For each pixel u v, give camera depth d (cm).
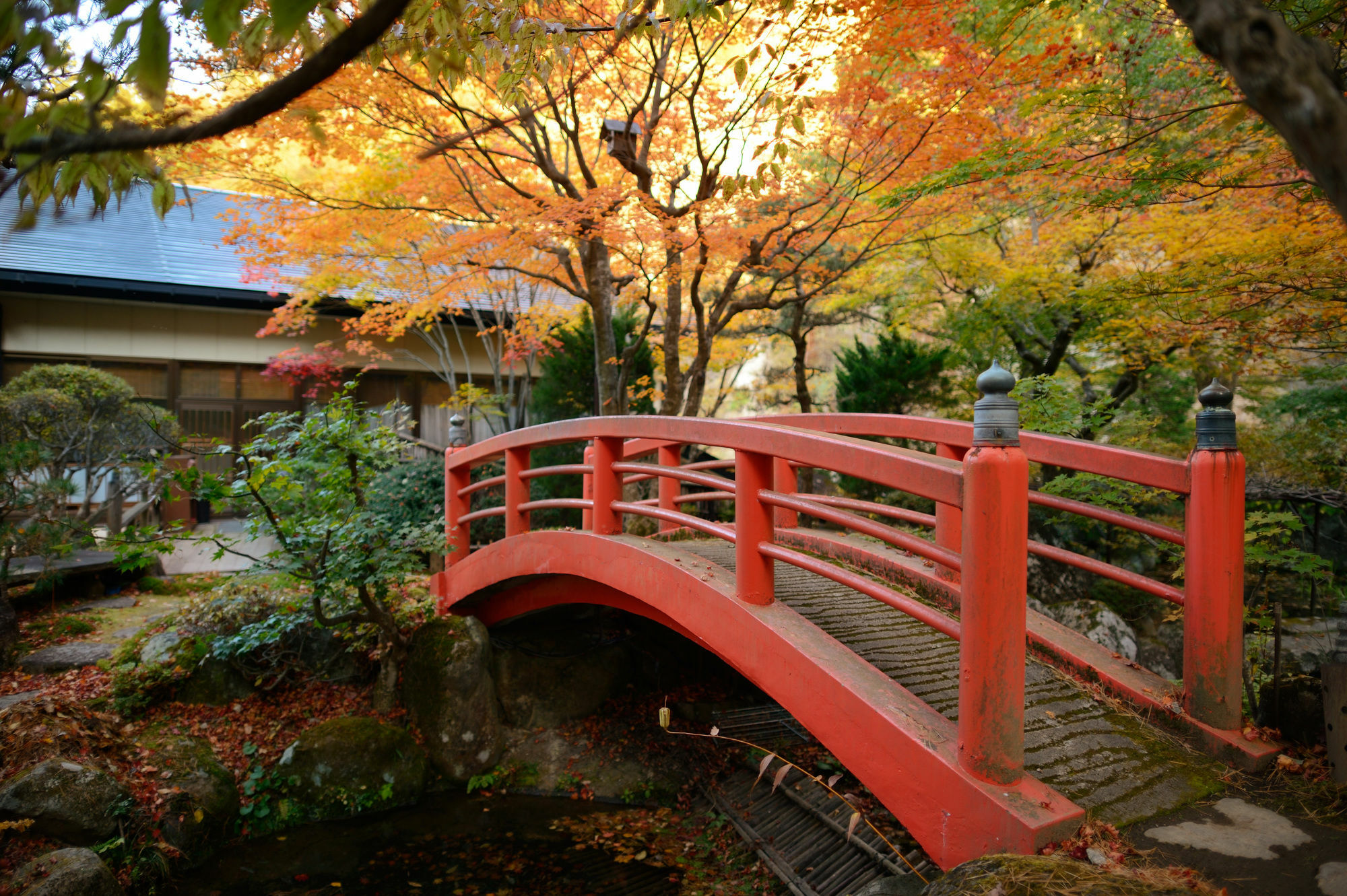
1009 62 538
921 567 449
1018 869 209
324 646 686
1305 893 210
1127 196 459
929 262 911
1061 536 902
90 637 698
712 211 657
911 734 271
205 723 599
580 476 984
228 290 1082
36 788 425
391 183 752
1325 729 282
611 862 503
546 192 755
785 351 1897
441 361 1225
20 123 131
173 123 139
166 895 457
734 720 661
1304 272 494
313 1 94
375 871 492
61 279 995
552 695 679
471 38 263
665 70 611
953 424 438
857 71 593
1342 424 702
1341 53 271
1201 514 294
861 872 424
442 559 893
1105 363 1055
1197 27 111
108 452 828
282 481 554
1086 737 298
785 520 587
